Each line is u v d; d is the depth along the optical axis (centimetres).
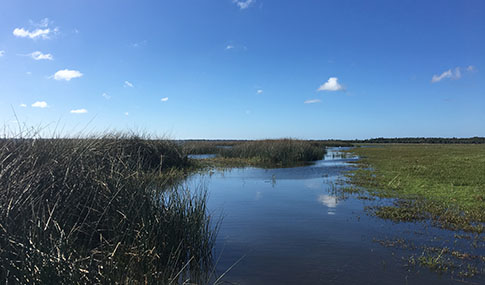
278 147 2486
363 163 2167
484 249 534
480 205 837
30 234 375
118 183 564
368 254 516
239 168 1880
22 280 327
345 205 873
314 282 418
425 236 607
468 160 2178
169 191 695
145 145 1458
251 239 592
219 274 446
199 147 3192
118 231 479
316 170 1759
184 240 505
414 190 1077
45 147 634
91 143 791
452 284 410
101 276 368
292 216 758
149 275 395
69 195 500
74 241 444
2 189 441
